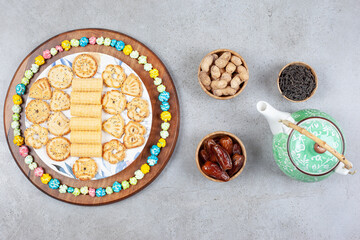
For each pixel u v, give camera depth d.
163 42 0.76
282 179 0.75
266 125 0.75
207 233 0.75
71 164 0.73
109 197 0.73
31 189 0.76
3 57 0.77
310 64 0.76
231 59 0.69
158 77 0.73
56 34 0.77
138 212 0.75
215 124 0.75
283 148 0.64
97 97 0.71
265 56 0.76
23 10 0.78
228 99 0.75
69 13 0.77
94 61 0.73
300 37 0.76
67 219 0.76
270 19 0.76
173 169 0.75
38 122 0.73
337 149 0.63
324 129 0.63
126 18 0.77
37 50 0.75
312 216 0.74
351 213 0.74
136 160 0.73
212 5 0.76
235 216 0.75
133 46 0.74
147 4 0.77
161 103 0.73
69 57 0.73
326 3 0.76
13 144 0.74
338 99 0.75
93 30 0.74
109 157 0.72
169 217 0.75
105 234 0.76
